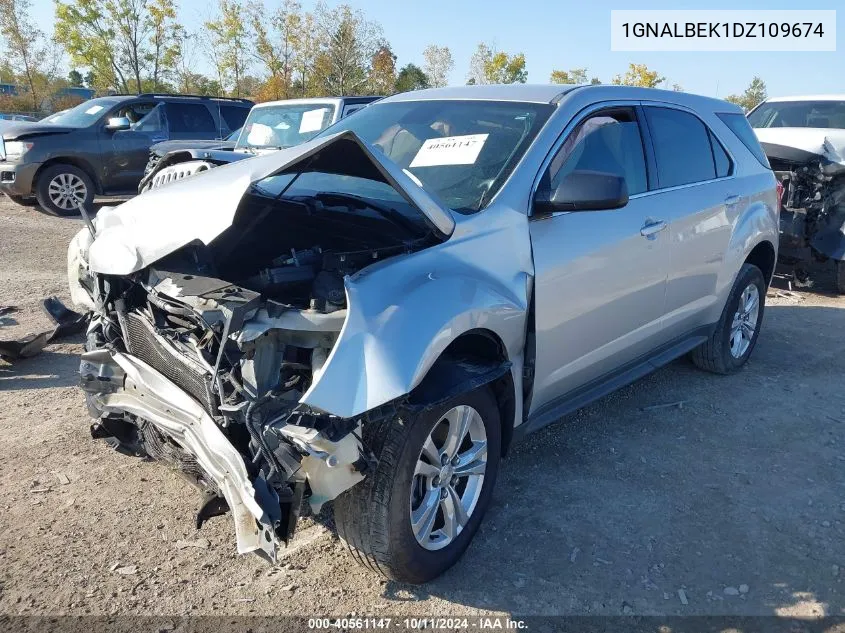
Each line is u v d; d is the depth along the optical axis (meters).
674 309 4.34
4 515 3.23
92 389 3.21
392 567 2.71
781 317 7.13
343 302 2.48
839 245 7.81
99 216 3.48
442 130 3.68
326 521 3.29
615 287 3.69
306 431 2.32
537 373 3.31
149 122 12.66
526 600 2.84
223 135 13.52
